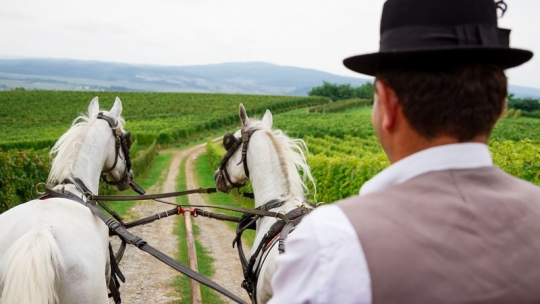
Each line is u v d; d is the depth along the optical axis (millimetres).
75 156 4059
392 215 1204
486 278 1149
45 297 2740
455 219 1200
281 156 3977
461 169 1277
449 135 1272
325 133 48812
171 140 52094
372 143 40375
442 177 1267
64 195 3715
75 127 4297
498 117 1315
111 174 4766
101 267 3242
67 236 3104
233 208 3924
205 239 11234
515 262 1180
